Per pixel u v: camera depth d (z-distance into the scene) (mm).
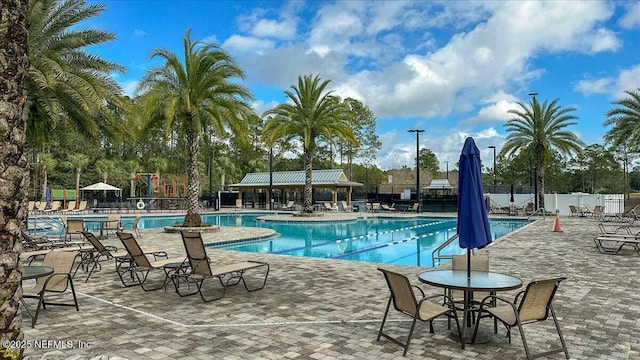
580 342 4895
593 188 54344
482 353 4602
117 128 14562
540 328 5406
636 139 24656
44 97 12203
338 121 27031
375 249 15914
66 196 41344
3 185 2910
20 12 3039
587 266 9820
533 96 31297
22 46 3047
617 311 6129
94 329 5402
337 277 8664
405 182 65312
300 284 8031
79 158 43750
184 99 17516
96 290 7625
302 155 58812
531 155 32344
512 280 5004
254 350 4688
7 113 2922
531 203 32812
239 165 59875
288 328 5453
